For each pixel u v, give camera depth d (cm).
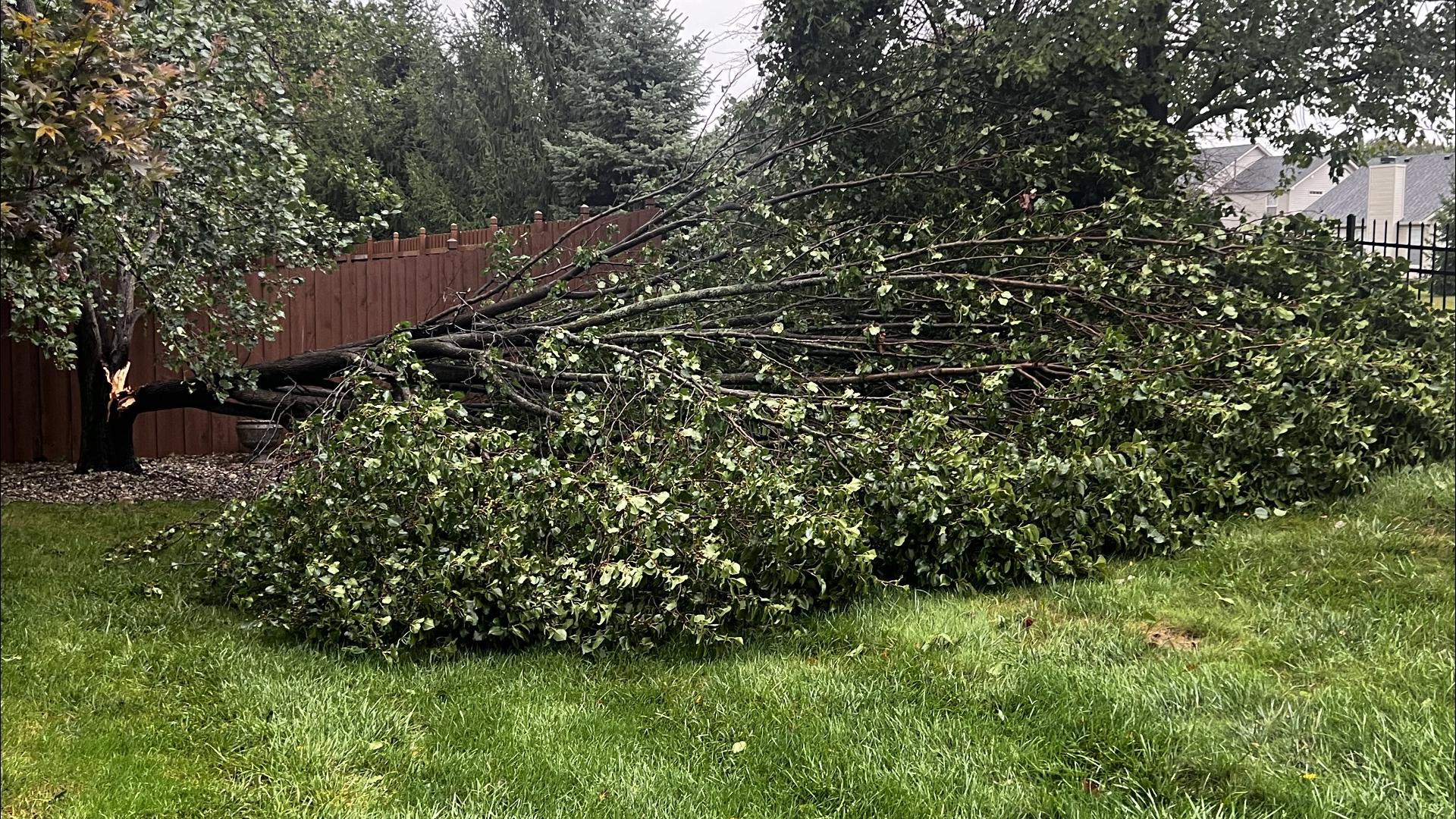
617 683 326
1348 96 707
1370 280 609
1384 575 371
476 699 312
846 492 389
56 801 247
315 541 379
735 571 337
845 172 660
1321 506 466
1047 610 371
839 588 386
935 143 650
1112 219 576
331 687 319
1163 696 283
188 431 852
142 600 418
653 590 358
